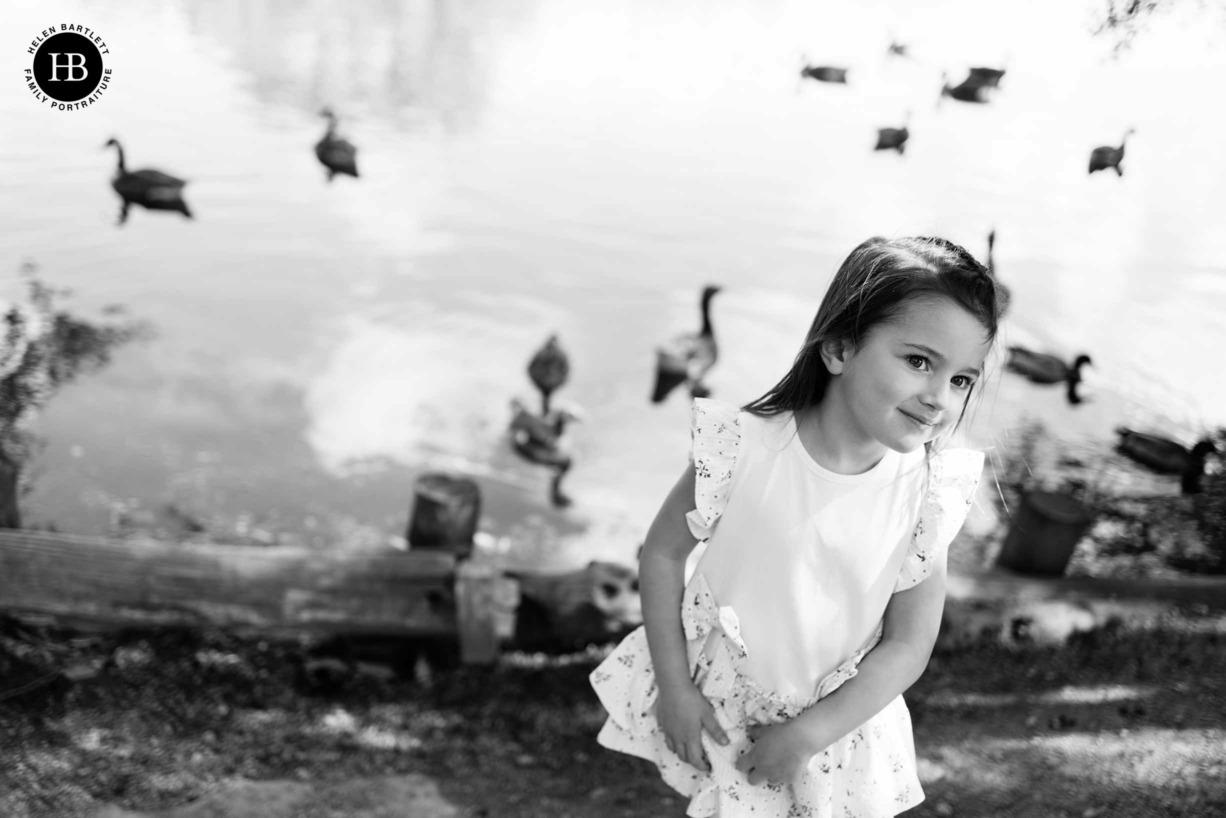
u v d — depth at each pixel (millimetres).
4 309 5152
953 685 3381
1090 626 3623
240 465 4859
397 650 3527
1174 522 4312
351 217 6129
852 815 1646
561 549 4766
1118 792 2760
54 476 4609
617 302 5848
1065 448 4605
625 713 1744
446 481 3773
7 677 3197
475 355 5570
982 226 5070
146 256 5621
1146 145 4727
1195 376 4625
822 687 1596
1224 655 3475
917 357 1390
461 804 2803
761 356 5664
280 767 2947
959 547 4379
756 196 5992
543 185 6273
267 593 3506
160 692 3227
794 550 1537
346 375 5469
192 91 5969
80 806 2689
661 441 5363
